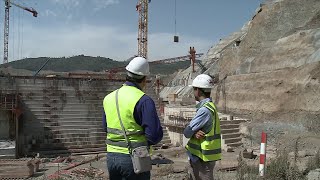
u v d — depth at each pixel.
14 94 26.59
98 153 26.94
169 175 11.61
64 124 28.88
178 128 28.34
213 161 4.85
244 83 29.25
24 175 15.59
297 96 23.16
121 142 3.66
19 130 27.27
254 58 30.66
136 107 3.62
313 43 25.11
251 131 22.42
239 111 28.81
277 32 31.22
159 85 70.62
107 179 11.81
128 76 3.85
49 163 20.64
